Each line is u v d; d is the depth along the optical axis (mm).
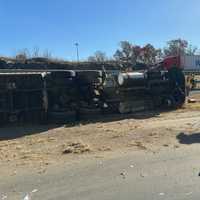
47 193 7867
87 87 19453
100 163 10141
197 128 15414
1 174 9422
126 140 13312
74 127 16797
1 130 16531
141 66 63281
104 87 20016
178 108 23266
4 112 17406
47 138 14414
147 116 19828
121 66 65250
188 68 61219
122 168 9578
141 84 21531
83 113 19000
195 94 32562
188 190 7805
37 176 9086
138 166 9734
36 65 55375
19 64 53062
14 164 10438
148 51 86188
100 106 19859
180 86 23938
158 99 22625
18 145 13273
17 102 17812
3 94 17391
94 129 15969
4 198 7676
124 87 20641
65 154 11469
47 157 11148
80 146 12398
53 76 18703
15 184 8531
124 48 93312
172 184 8211
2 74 17391
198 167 9500
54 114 18078
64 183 8469
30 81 18078
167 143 12633
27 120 18078
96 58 78562
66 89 18984
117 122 17875
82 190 7980
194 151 11328
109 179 8680
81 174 9125
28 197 7684
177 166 9641
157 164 9891
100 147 12305
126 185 8227
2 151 12266
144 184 8266
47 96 18391
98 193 7785
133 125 16703
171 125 16391
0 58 54688
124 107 20688
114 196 7598
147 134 14305
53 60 62031
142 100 21766
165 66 34438
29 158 11117
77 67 61688
